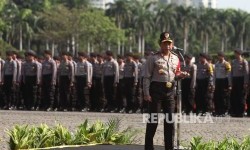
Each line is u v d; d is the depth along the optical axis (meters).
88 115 41.19
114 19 194.88
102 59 46.94
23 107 48.06
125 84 46.06
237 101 43.12
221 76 43.28
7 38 180.00
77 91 46.88
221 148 19.64
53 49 165.00
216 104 43.72
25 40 188.25
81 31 161.88
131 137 25.95
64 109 47.12
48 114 41.78
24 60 49.56
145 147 21.31
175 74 21.12
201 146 19.81
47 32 162.00
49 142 22.58
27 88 47.34
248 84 42.75
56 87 47.19
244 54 44.59
